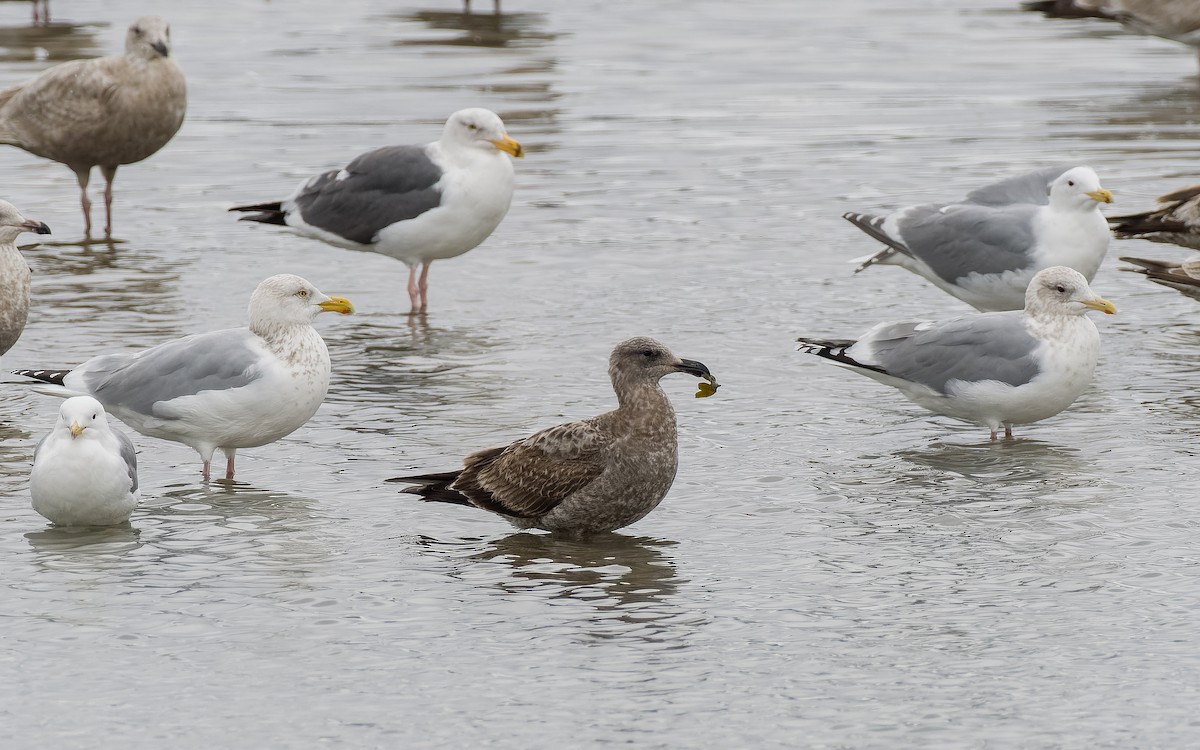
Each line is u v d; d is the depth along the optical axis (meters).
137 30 22.70
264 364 13.38
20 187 25.38
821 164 25.72
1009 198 18.58
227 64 34.44
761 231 22.31
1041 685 9.64
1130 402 15.65
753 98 30.95
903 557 11.79
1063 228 17.39
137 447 14.62
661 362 12.27
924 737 9.02
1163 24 34.31
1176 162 25.19
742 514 12.80
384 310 19.36
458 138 19.38
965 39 38.50
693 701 9.50
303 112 29.33
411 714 9.35
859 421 15.27
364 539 12.34
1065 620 10.59
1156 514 12.55
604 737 9.05
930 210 18.38
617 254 21.39
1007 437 14.70
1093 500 12.91
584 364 16.97
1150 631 10.38
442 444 14.49
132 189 24.86
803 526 12.49
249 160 25.97
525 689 9.68
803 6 44.81
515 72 33.34
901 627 10.53
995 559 11.70
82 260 21.25
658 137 27.66
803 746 8.93
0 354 16.25
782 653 10.16
